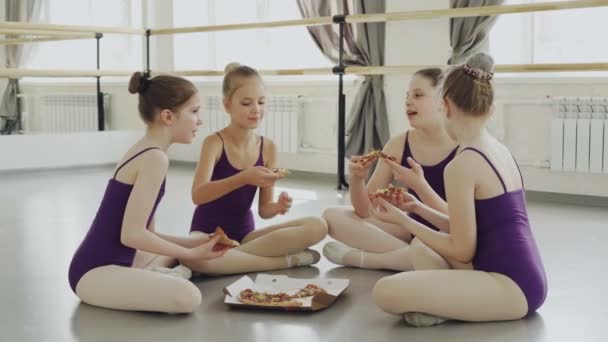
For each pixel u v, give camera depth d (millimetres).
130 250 2074
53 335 1818
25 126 7609
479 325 1862
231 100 2434
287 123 5328
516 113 4344
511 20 4441
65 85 7344
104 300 2014
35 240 3021
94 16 6988
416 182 2242
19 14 7594
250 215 2584
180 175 5422
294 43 5570
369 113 4867
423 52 4664
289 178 5270
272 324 1883
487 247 1875
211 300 2105
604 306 2039
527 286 1850
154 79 2062
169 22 6332
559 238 3035
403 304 1831
